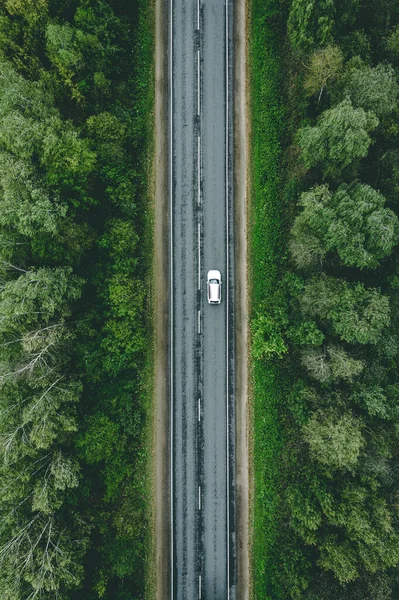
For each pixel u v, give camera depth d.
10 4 38.19
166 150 46.50
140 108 46.56
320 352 41.62
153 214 46.53
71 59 39.91
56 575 38.06
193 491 45.56
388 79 37.50
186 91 46.38
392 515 38.75
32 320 38.50
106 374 44.88
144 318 46.16
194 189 46.38
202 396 45.97
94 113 44.44
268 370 45.75
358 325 37.84
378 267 41.66
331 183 40.38
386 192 40.06
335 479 40.81
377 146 40.09
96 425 42.62
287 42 45.88
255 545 45.25
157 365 46.19
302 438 42.91
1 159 36.41
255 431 45.78
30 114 38.19
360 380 40.53
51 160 37.44
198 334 46.19
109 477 44.09
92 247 43.56
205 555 45.12
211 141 46.34
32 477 39.81
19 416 38.62
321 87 40.69
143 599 44.41
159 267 46.44
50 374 40.28
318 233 38.72
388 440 39.53
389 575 39.94
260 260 46.22
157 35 46.62
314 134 37.09
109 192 43.34
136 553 44.81
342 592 38.91
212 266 46.34
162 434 45.94
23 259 39.38
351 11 40.03
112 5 45.88
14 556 36.94
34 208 35.75
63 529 40.44
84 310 43.59
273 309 44.84
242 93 46.62
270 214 46.19
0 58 39.53
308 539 39.94
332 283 39.66
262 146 46.41
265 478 45.44
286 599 42.44
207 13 46.28
